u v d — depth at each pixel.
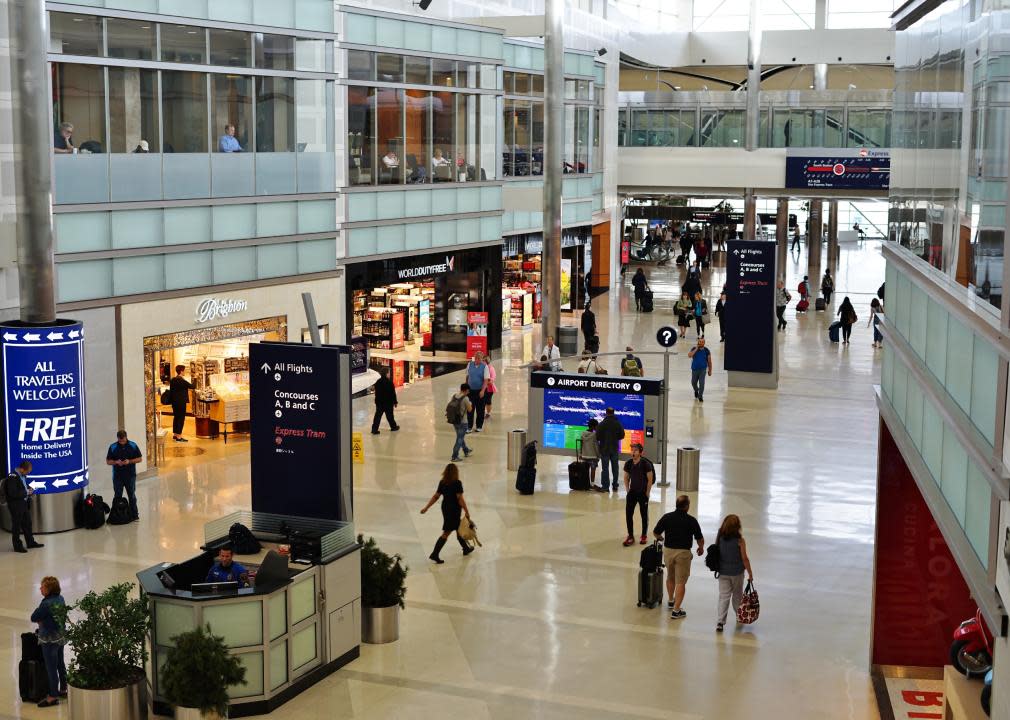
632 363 27.59
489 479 21.45
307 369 14.05
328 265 27.36
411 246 31.55
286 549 13.04
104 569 16.41
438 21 31.97
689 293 42.62
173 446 24.05
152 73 21.89
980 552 7.67
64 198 20.11
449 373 32.34
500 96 35.34
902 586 12.89
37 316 18.11
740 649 13.73
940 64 9.75
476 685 12.65
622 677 12.89
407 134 31.11
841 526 18.70
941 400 8.95
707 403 28.67
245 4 24.00
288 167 25.64
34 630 14.09
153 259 22.14
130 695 11.34
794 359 35.38
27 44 17.47
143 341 21.75
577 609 14.96
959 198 8.68
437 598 15.30
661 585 15.05
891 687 12.62
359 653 13.48
